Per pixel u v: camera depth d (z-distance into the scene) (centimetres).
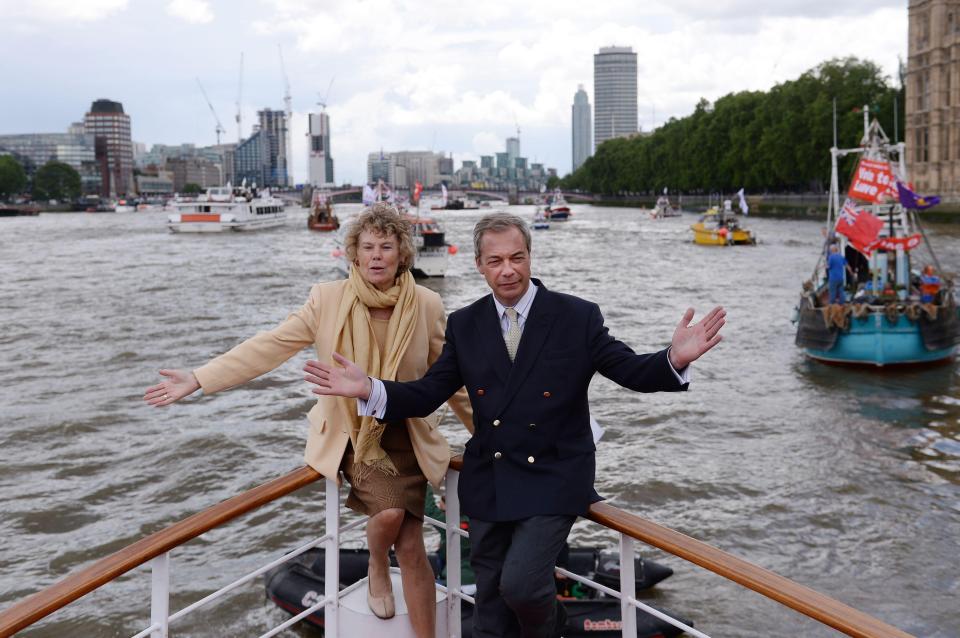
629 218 12025
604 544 1116
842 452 1472
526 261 377
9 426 1711
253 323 3058
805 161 9562
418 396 377
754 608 941
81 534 1196
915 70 9231
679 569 1032
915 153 9331
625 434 1590
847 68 9731
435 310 424
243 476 1413
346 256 408
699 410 1744
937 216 7531
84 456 1518
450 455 430
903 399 1825
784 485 1318
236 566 1073
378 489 411
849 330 2114
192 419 1725
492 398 378
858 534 1138
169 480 1395
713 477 1355
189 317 3203
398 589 456
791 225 8581
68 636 932
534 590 358
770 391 1906
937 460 1426
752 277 4306
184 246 7244
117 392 2000
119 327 2980
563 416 374
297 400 1852
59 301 3691
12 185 19500
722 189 12762
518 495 369
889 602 963
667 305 3369
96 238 8562
